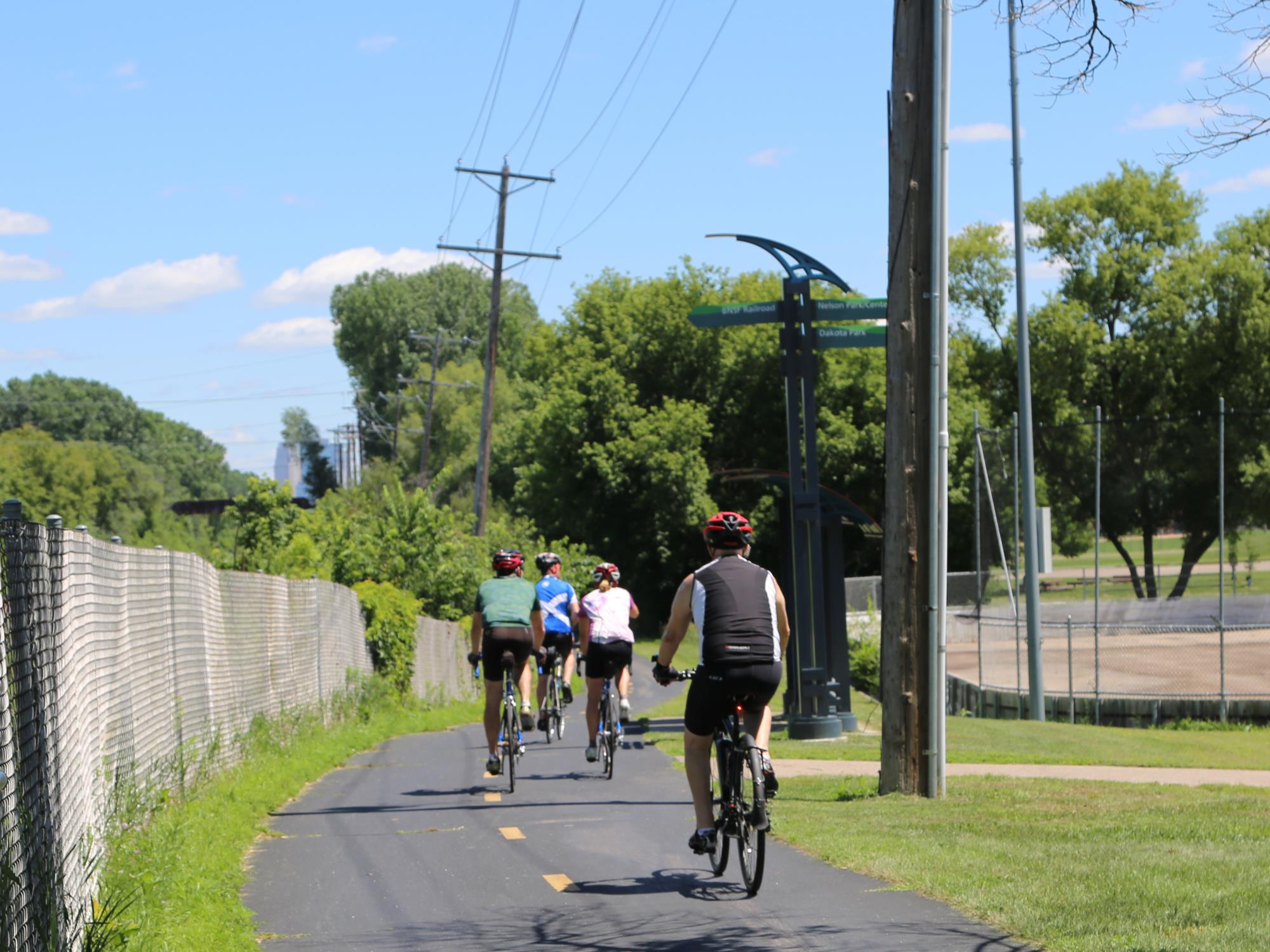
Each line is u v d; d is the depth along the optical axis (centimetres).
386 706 4756
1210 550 7762
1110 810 2069
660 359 13675
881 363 12600
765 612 1441
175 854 1542
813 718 3550
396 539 7031
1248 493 7488
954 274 12469
